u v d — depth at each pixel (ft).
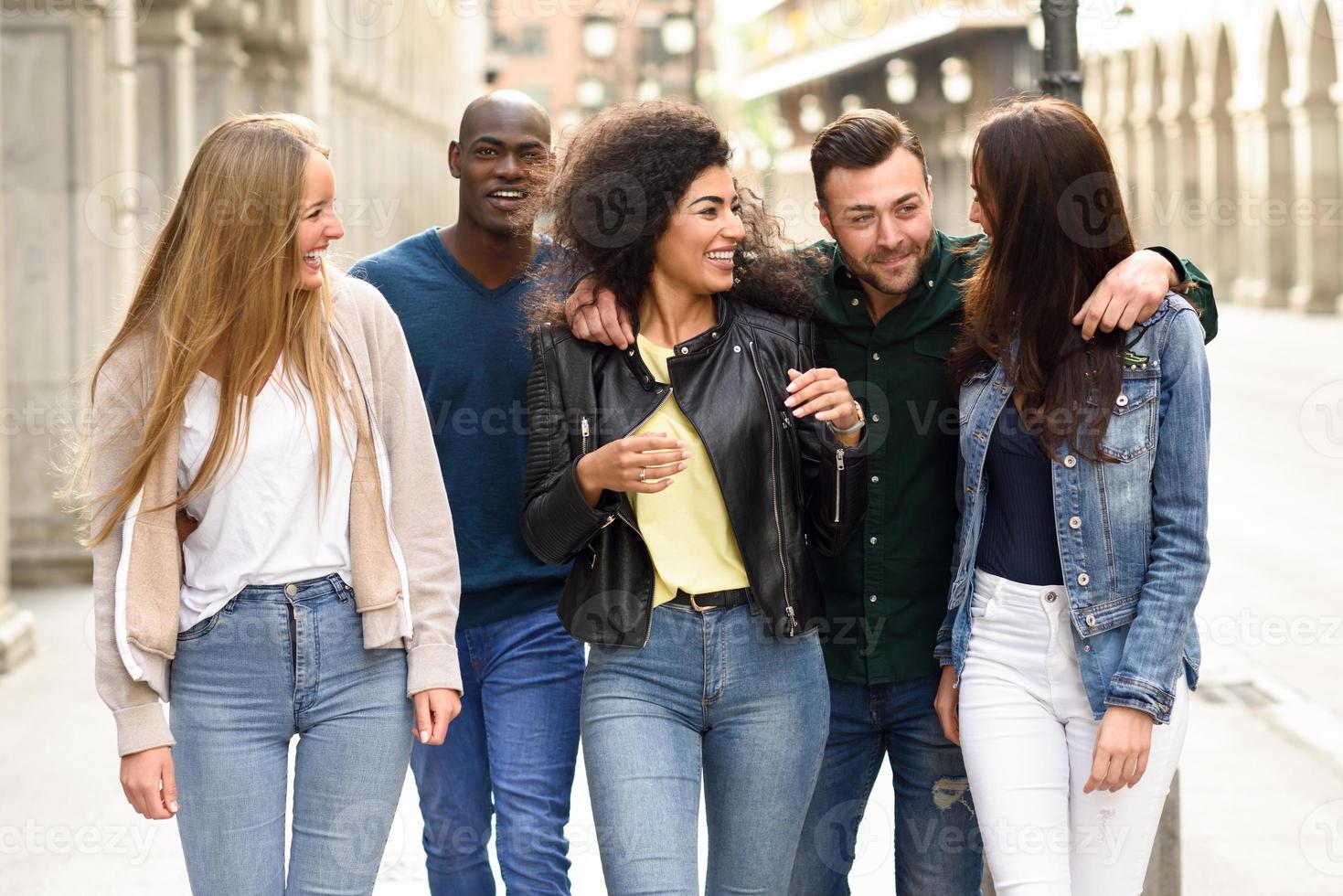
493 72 132.87
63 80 27.76
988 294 8.66
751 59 170.09
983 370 8.90
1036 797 8.50
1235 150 106.11
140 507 8.16
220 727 8.25
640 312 8.96
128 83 28.63
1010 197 8.45
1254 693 19.34
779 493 8.73
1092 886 8.62
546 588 10.68
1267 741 17.43
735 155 9.16
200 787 8.25
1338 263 89.66
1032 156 8.37
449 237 11.06
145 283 8.41
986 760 8.61
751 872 8.87
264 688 8.29
